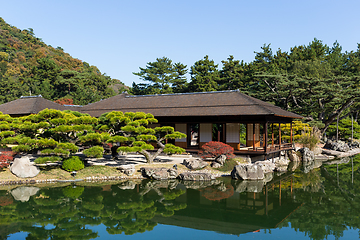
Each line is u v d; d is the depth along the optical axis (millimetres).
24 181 22078
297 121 45906
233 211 16828
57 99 81875
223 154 27516
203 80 65688
